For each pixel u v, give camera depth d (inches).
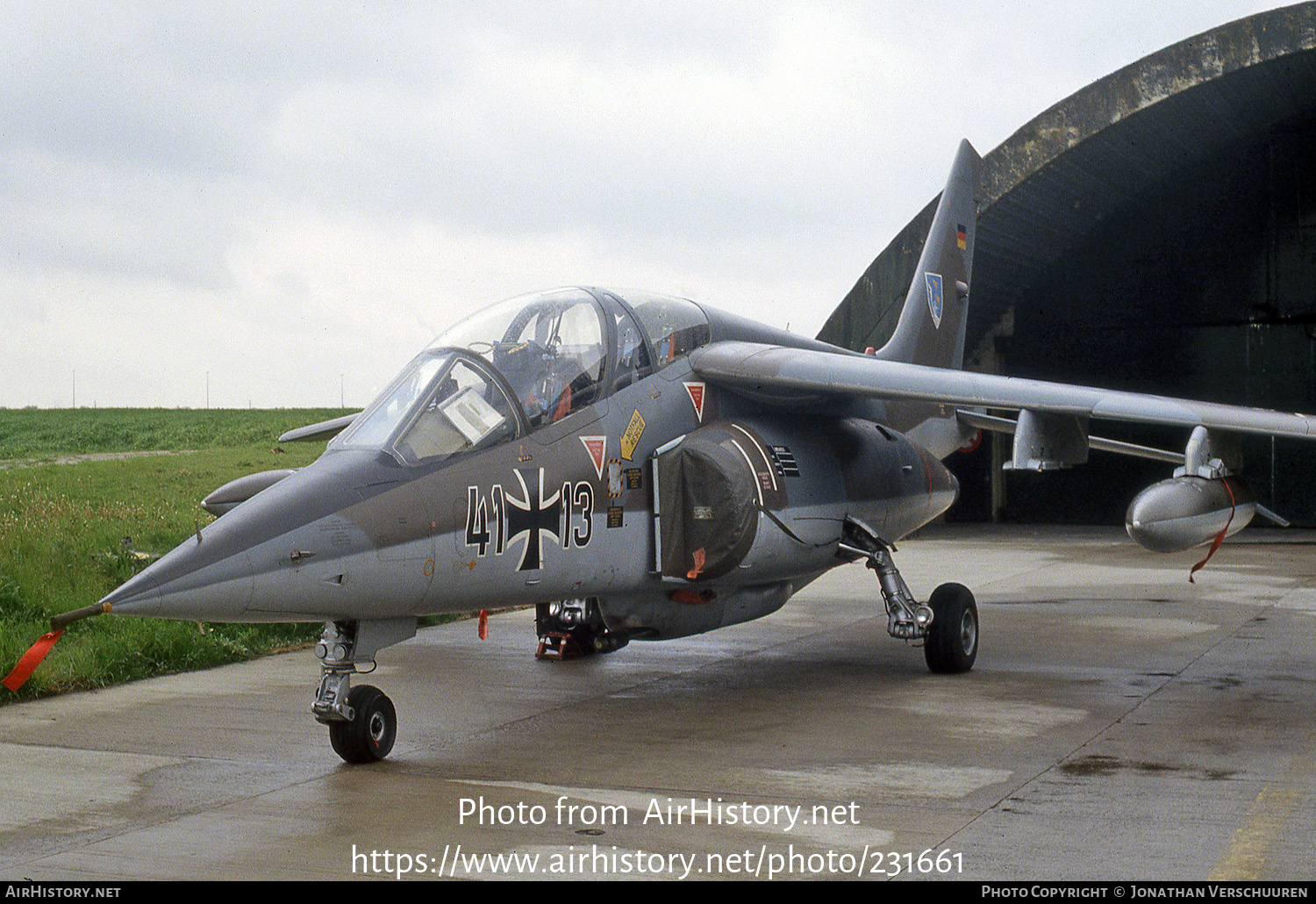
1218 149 1020.5
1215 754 265.7
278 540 237.6
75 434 1951.3
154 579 223.6
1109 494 1147.9
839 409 402.0
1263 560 778.2
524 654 426.6
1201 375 1075.3
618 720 310.7
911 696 340.2
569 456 297.4
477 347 295.1
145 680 374.9
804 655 418.9
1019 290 1107.9
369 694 264.8
